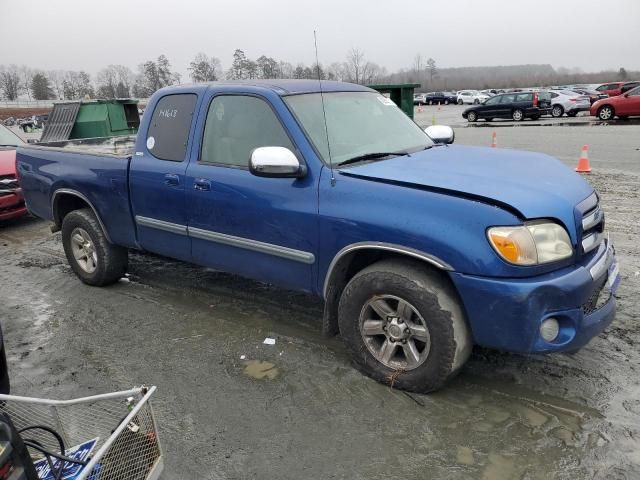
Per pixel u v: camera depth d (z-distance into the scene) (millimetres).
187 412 3223
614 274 3328
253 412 3193
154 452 2395
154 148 4418
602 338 3836
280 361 3748
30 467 1861
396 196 3111
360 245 3223
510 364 3564
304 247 3537
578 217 3023
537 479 2592
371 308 3344
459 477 2625
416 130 4426
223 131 3982
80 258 5336
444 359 3070
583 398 3172
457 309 3035
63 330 4410
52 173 5254
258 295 4891
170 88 4402
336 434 2965
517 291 2793
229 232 3945
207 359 3826
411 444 2859
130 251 6320
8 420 1853
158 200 4359
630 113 20828
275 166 3324
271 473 2713
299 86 3967
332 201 3342
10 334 4391
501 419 3020
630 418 2979
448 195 2996
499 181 3111
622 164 10805
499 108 25328
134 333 4285
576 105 25922
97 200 4902
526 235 2811
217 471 2740
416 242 3006
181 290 5117
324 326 3617
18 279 5715
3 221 8414
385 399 3248
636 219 6789
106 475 2230
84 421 2592
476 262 2852
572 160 11594
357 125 3963
